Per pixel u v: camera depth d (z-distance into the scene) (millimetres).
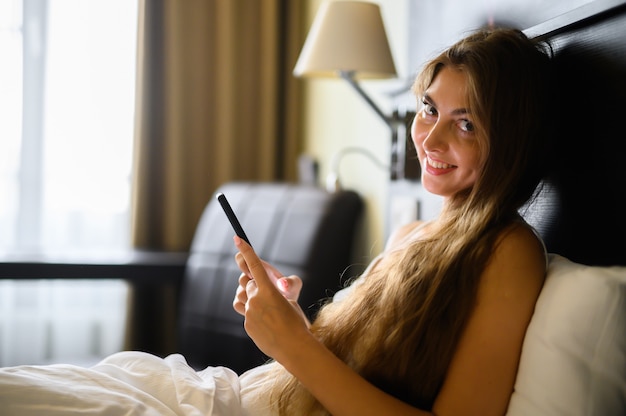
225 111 3064
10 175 2932
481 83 1085
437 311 1048
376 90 2396
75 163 3016
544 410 932
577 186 1144
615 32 1050
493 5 1476
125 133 3053
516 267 1024
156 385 1146
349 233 2285
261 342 1061
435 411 1016
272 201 2451
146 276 2559
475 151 1122
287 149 3180
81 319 3064
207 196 3094
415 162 1915
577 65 1146
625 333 920
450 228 1129
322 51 1951
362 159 2518
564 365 930
